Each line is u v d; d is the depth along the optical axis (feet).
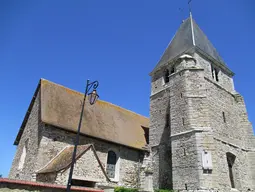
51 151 53.21
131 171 65.36
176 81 65.31
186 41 79.46
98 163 49.34
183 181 51.29
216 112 64.69
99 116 71.00
